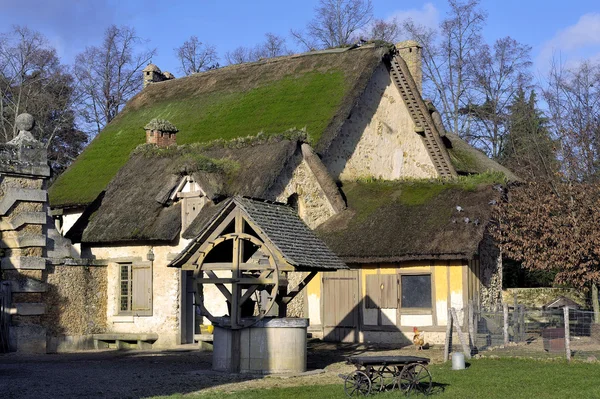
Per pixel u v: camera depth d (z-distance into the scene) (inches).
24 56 1699.1
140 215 934.4
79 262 896.3
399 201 940.0
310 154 952.3
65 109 1761.8
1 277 839.7
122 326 920.9
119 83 1834.4
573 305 859.4
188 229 877.2
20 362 732.7
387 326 884.6
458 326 727.7
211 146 999.6
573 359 693.3
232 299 629.0
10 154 838.5
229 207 632.4
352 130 1052.5
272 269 615.2
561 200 903.1
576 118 1323.8
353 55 1117.7
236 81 1237.7
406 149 1128.2
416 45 1293.1
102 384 573.3
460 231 846.5
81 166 1218.0
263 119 1087.6
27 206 843.4
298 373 629.9
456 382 585.3
